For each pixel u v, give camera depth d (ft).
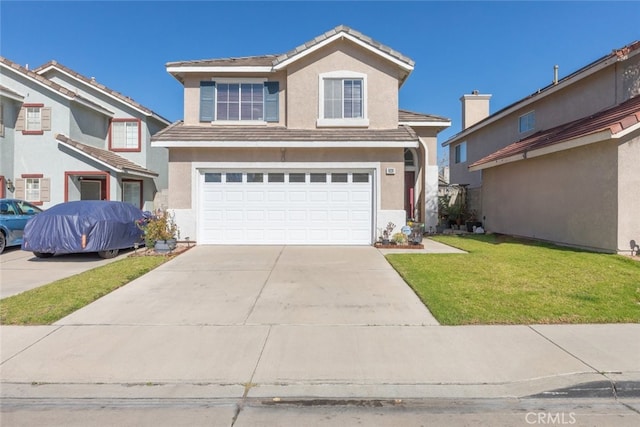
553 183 42.39
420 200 58.34
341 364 14.88
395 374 14.17
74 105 59.06
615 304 21.06
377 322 19.04
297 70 45.21
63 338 17.19
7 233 40.16
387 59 44.45
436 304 21.12
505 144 66.03
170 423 11.58
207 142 41.19
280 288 24.94
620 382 13.33
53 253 36.70
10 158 57.00
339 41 45.16
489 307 20.65
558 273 27.63
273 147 41.63
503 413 12.14
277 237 42.73
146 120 67.21
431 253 36.52
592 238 36.47
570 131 41.01
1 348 16.17
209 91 46.16
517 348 16.03
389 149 42.16
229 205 42.73
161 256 34.96
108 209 38.14
